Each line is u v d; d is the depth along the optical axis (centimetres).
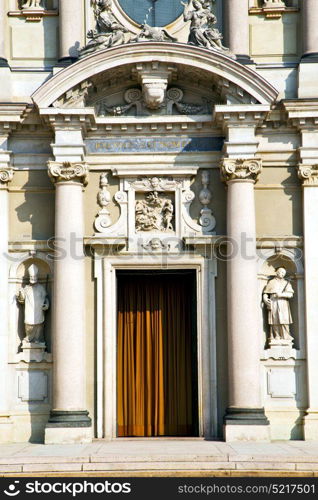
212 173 4428
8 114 4309
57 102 4259
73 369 4222
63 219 4275
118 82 4394
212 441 4222
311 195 4362
